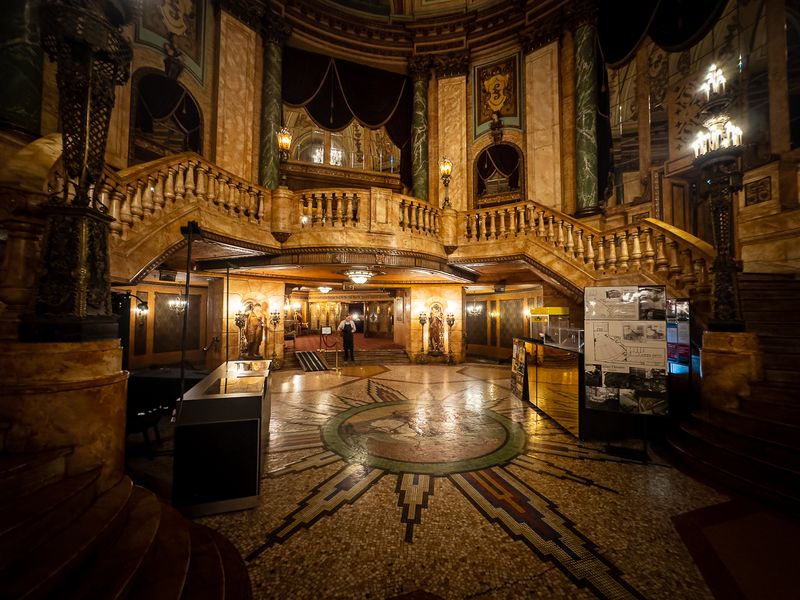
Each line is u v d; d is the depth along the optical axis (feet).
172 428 19.12
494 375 35.70
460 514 10.62
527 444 16.47
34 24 17.79
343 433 18.01
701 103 26.55
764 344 15.43
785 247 21.44
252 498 10.88
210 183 21.11
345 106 41.78
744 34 24.30
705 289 18.49
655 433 16.78
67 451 7.53
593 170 32.86
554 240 25.27
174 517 9.01
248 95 35.09
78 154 8.37
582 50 33.71
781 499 10.68
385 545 9.17
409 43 43.16
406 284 45.09
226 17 33.53
